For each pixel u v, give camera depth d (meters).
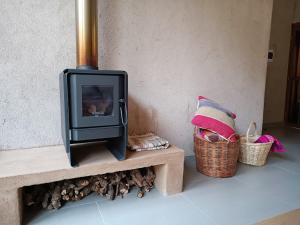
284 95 4.67
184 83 2.34
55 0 1.69
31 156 1.54
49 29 1.70
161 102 2.24
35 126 1.75
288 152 2.81
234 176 2.06
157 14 2.10
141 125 2.17
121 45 1.97
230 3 2.48
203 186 1.85
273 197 1.70
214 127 1.95
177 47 2.24
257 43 2.77
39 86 1.73
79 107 1.36
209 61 2.46
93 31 1.60
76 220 1.39
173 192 1.71
